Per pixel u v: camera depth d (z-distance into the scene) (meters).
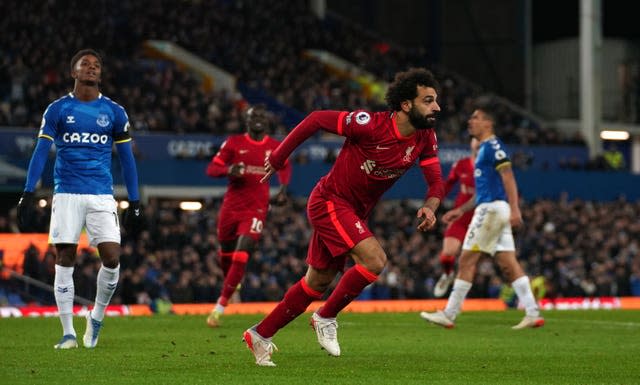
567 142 48.41
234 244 18.30
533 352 13.03
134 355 11.77
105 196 12.37
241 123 43.41
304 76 52.69
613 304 27.94
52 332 15.30
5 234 28.80
